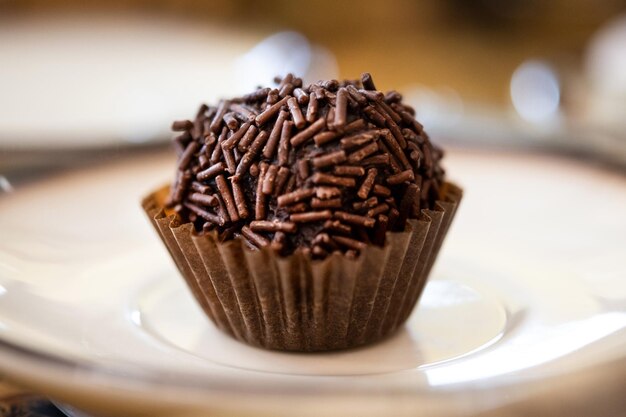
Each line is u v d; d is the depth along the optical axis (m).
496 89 0.38
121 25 0.38
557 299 0.15
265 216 0.13
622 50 0.30
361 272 0.13
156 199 0.15
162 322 0.14
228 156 0.13
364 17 0.49
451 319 0.14
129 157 0.18
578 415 0.11
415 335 0.14
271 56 0.31
